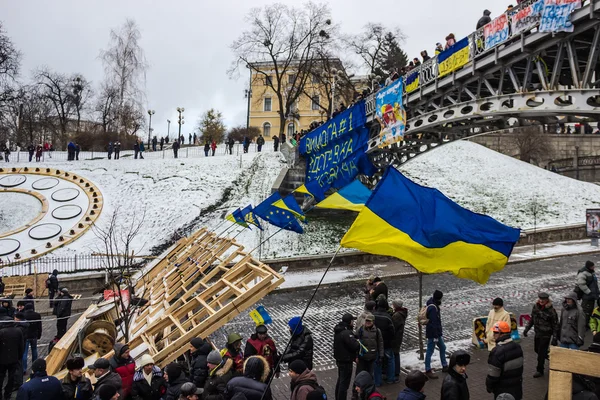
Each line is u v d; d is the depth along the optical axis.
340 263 24.66
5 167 36.22
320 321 14.77
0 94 43.16
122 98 48.41
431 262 7.28
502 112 17.16
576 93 14.43
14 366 9.73
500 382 6.64
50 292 20.22
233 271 10.59
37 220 29.47
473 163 43.41
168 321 9.71
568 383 3.66
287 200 15.55
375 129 26.88
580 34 15.06
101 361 6.52
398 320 9.38
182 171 36.03
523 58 16.44
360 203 12.14
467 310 15.00
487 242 7.53
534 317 9.34
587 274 12.07
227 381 6.66
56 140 65.31
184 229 27.98
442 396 5.82
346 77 49.62
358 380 5.62
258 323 8.12
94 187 33.66
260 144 41.31
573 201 36.69
